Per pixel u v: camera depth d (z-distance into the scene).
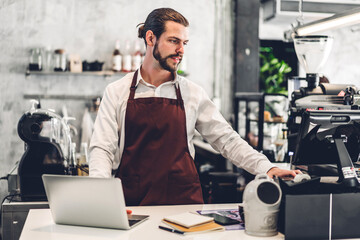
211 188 4.58
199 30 6.06
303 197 1.65
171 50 2.19
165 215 1.94
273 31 6.33
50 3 5.63
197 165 5.29
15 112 4.36
